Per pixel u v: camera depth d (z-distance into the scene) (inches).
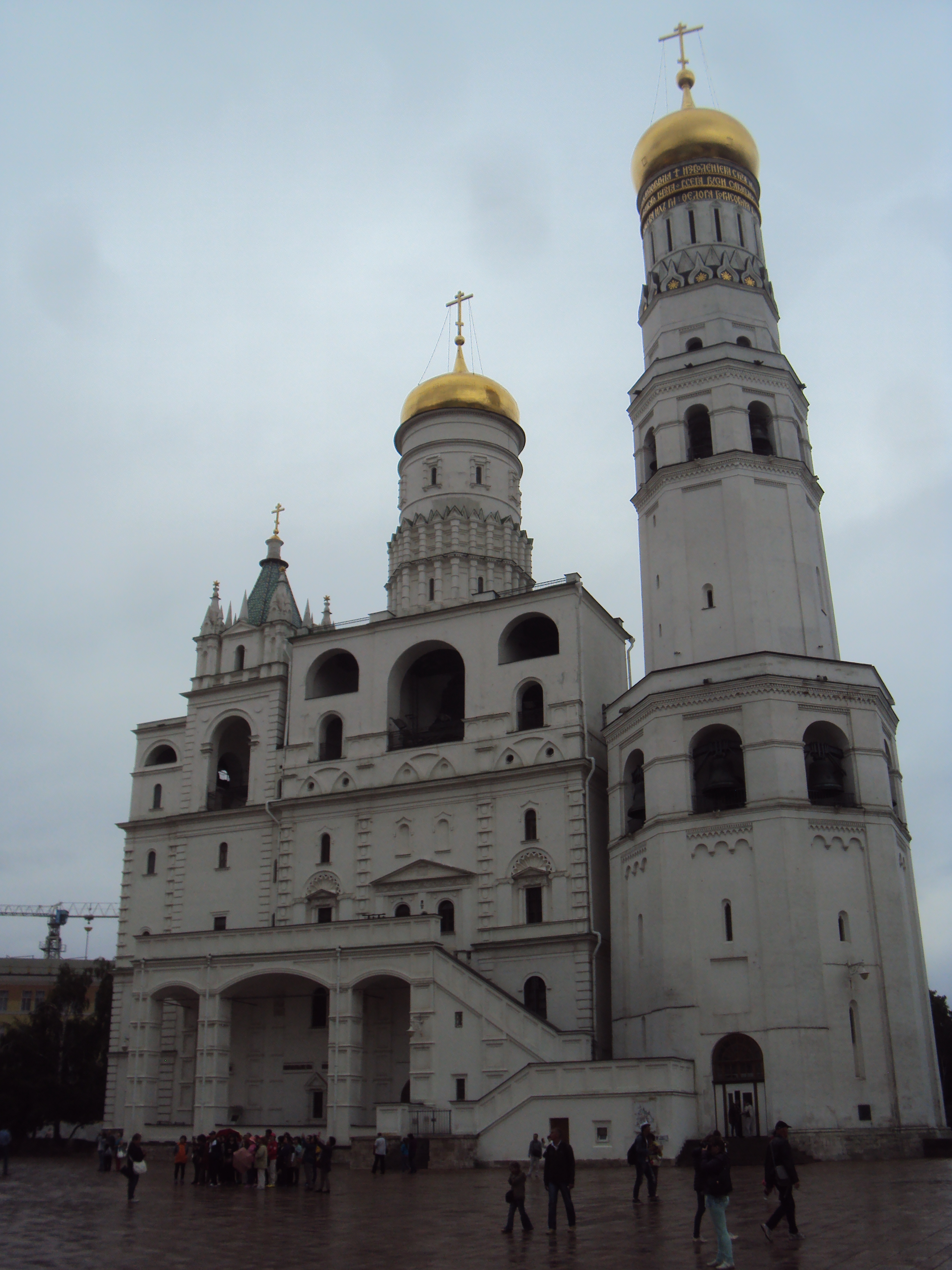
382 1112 1764.3
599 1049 2017.7
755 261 2409.0
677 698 1927.9
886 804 1847.9
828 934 1733.5
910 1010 1733.5
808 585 2112.5
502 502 2827.3
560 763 2191.2
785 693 1863.9
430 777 2337.6
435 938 1974.7
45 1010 3038.9
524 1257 765.9
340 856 2385.6
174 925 2541.8
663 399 2283.5
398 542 2765.7
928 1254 706.8
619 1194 1217.4
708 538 2137.1
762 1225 846.5
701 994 1752.0
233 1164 1536.7
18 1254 823.7
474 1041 1875.0
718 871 1806.1
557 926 2105.1
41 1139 3078.2
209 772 2655.0
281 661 2652.6
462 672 2591.0
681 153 2463.1
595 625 2389.3
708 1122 1680.6
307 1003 2258.9
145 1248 850.8
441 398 2864.2
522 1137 1676.9
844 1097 1648.6
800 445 2272.4
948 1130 1851.6
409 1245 842.2
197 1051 2206.0
